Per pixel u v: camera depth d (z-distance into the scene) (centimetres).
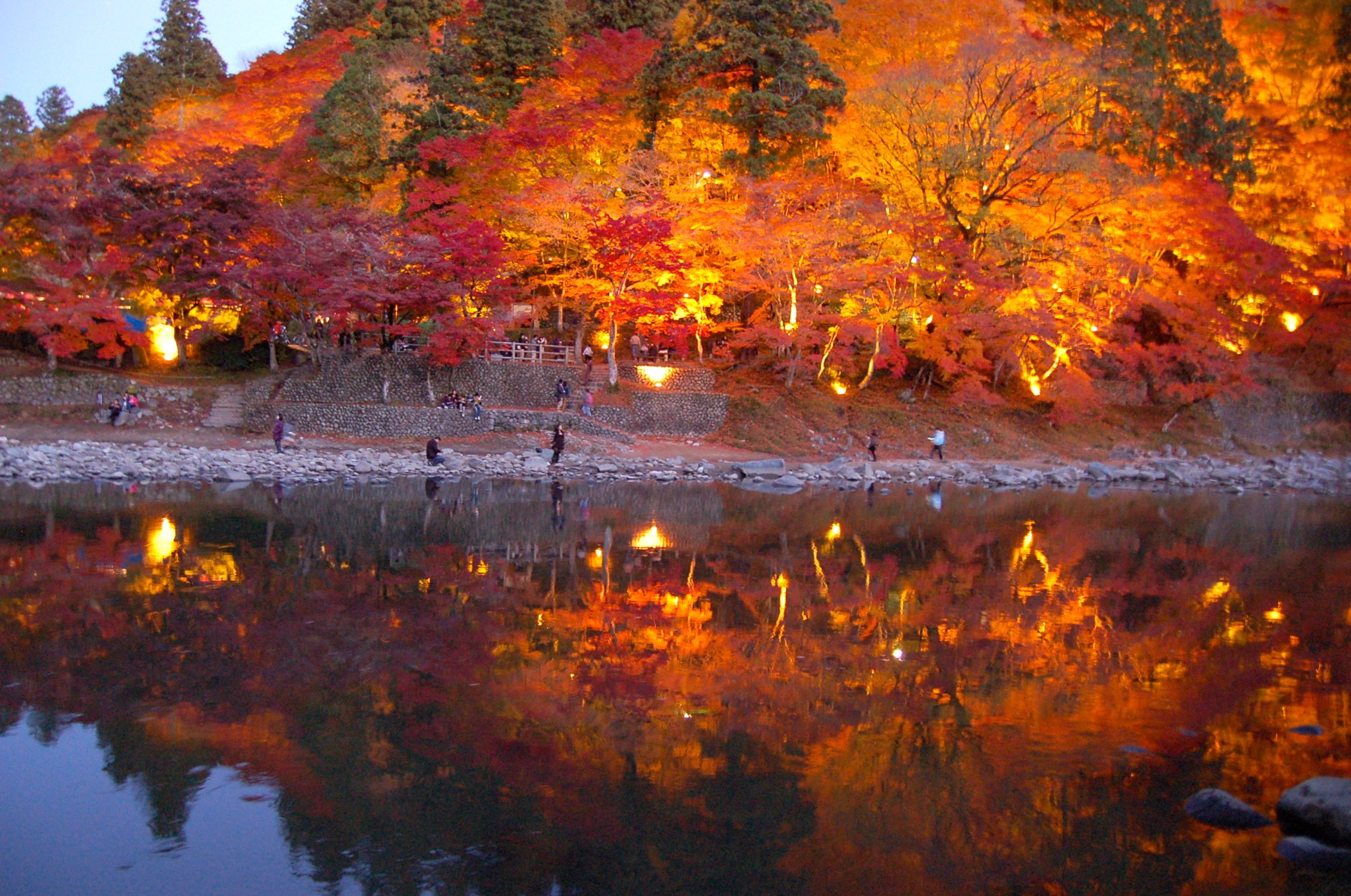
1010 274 3675
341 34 6519
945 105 3772
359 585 1448
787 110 3869
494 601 1377
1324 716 959
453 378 3578
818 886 627
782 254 3556
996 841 693
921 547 1931
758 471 3173
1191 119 4241
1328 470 3797
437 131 4019
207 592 1369
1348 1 4372
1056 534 2156
